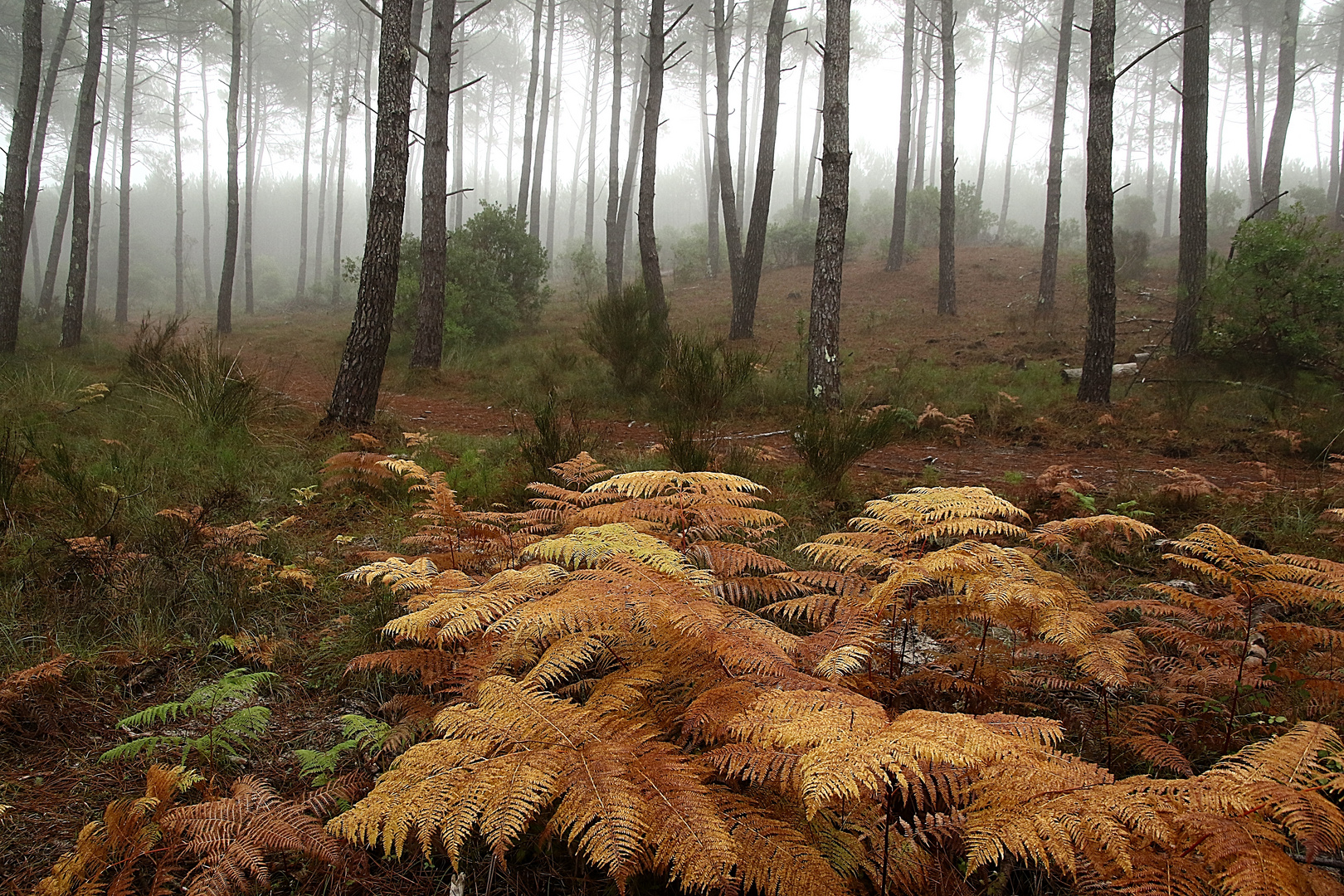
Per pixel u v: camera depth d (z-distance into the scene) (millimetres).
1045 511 4926
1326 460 7051
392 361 14625
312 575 3570
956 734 1352
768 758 1476
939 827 1552
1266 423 8727
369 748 2105
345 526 4516
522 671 2305
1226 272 11133
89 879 1647
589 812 1359
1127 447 8078
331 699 2570
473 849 1823
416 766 1561
